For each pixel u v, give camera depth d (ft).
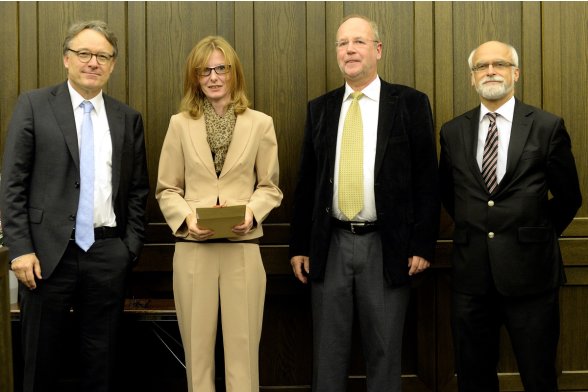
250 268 8.09
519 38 10.07
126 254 8.11
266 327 10.16
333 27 9.98
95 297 7.93
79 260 7.83
